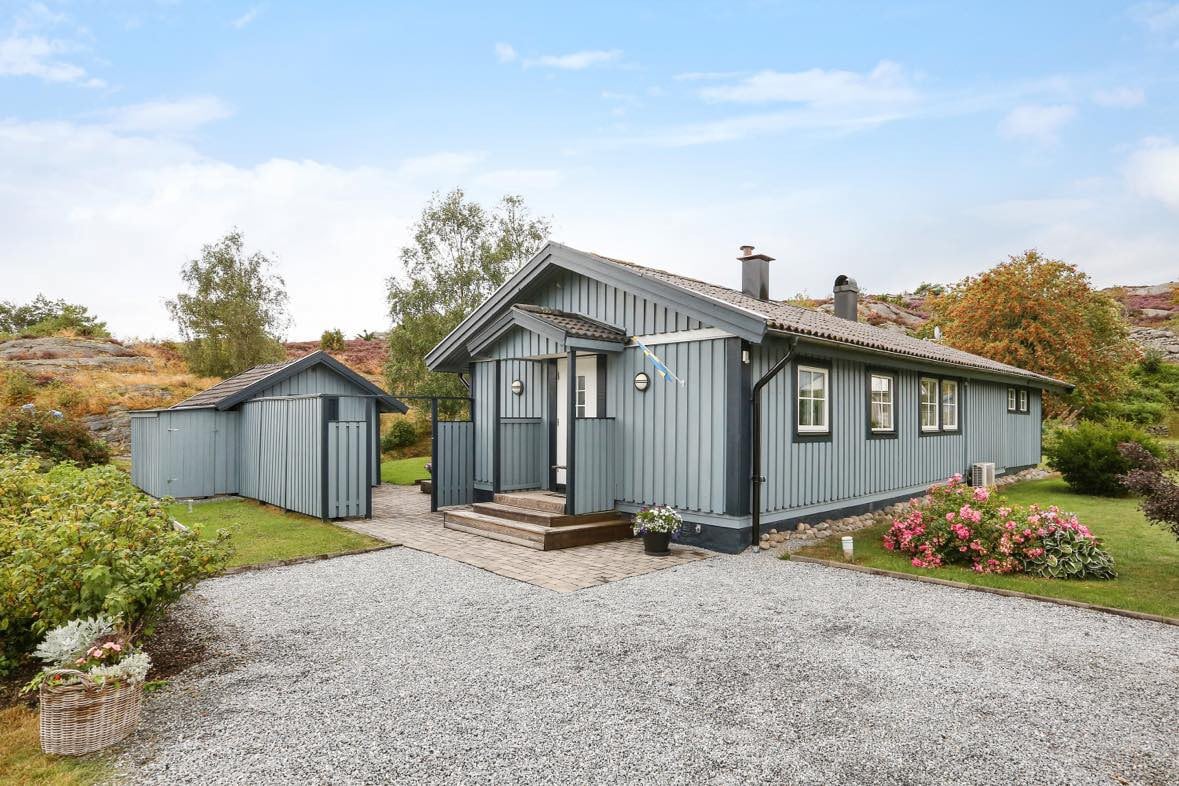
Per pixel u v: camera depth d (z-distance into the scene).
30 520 4.82
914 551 7.61
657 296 8.55
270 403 11.79
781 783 3.02
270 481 11.76
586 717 3.68
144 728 3.57
